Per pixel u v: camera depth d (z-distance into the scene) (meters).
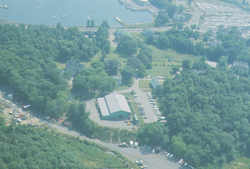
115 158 186.50
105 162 180.38
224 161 191.50
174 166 187.25
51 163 160.88
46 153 167.75
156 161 190.25
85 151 188.38
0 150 154.62
